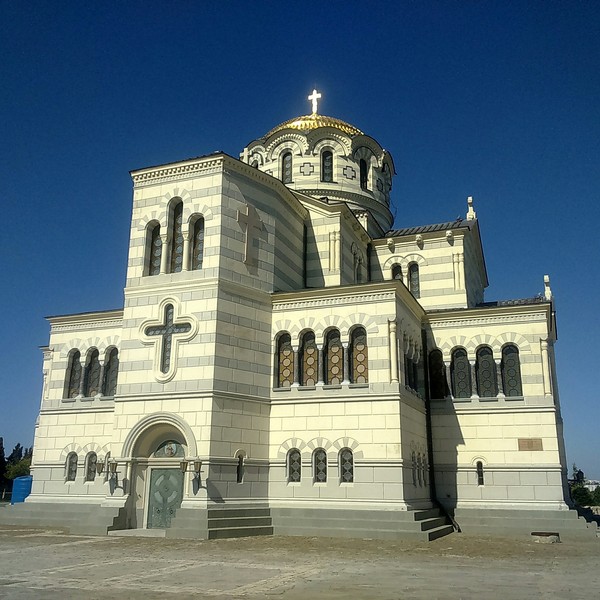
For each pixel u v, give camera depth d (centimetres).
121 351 2841
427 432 3127
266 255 3009
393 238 3850
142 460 2694
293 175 4147
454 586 1398
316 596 1266
